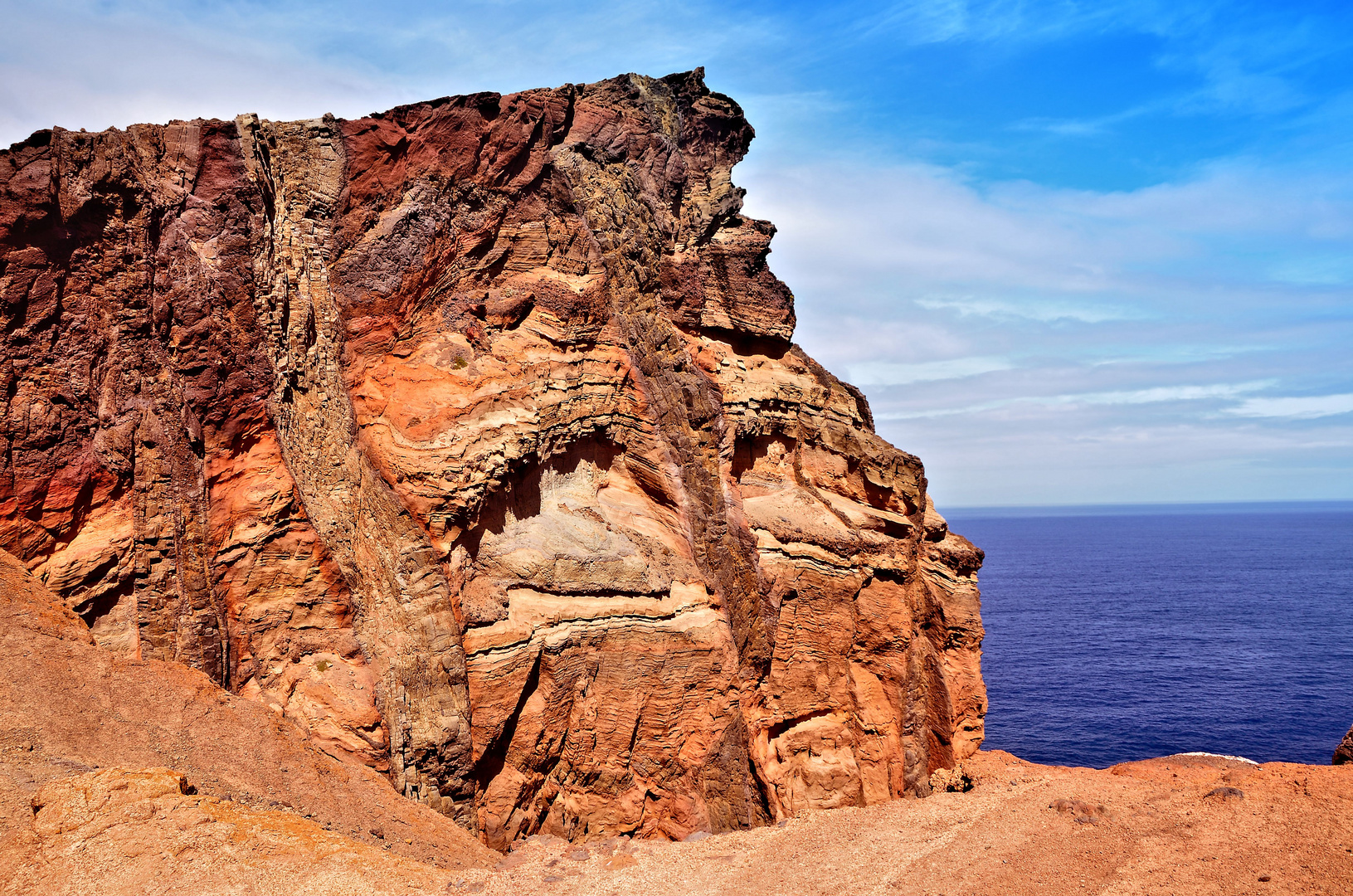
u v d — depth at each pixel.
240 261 22.92
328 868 16.17
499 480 24.97
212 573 22.09
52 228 20.84
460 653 23.31
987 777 32.44
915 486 35.38
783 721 31.00
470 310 26.64
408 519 23.64
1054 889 18.02
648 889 18.48
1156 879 18.27
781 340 35.59
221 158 22.81
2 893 13.93
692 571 28.94
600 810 25.86
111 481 21.59
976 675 37.00
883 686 33.66
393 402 25.22
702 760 26.89
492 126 27.05
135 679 19.38
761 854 20.50
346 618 23.78
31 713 17.30
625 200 29.98
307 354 24.55
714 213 33.75
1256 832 19.95
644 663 26.56
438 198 26.14
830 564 32.69
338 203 25.00
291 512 23.52
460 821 22.88
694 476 29.53
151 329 22.03
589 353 28.48
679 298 32.28
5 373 20.38
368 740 22.53
